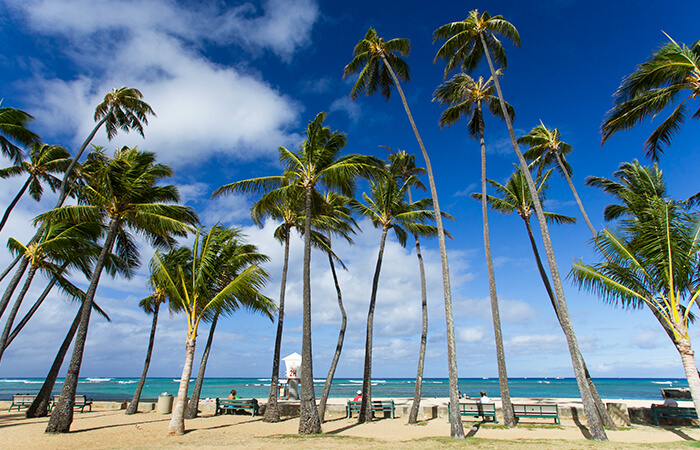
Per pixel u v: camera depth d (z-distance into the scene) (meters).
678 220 10.42
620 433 11.98
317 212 16.25
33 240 15.73
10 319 14.85
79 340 13.05
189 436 11.85
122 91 18.20
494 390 61.03
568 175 17.38
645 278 10.54
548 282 16.38
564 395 43.72
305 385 12.20
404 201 17.61
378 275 16.55
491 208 18.38
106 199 14.10
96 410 19.95
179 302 13.70
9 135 16.53
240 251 16.06
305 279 12.99
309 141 14.07
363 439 10.84
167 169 16.05
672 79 11.33
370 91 17.66
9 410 18.23
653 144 13.41
